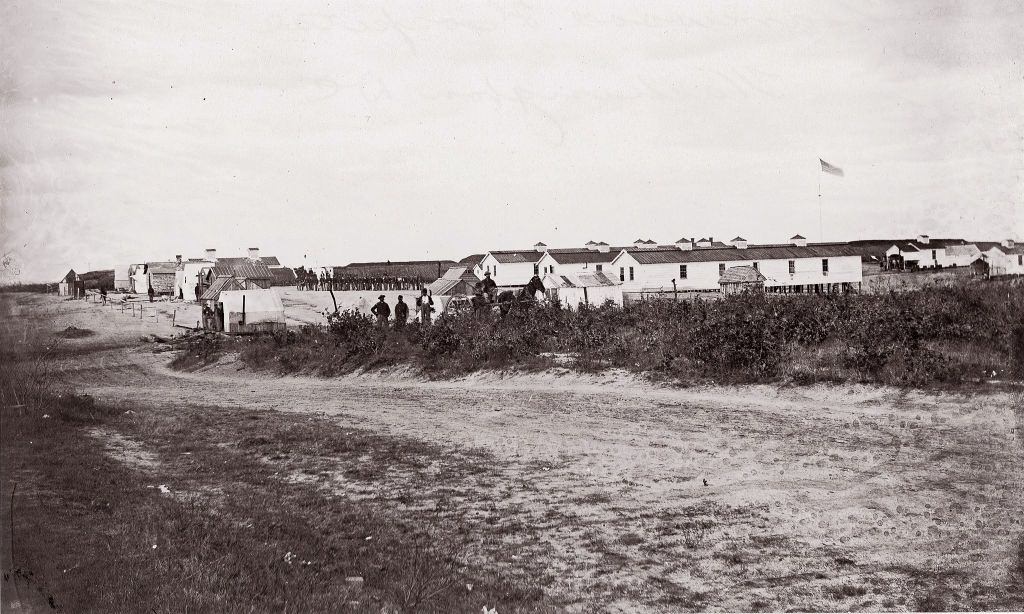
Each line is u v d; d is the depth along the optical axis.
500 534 10.20
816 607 8.05
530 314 30.34
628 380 21.02
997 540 9.53
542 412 18.34
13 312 25.11
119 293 52.25
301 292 52.19
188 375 30.88
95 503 10.62
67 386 24.80
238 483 12.57
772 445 13.86
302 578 8.35
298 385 26.92
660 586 8.61
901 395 16.11
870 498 10.99
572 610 7.98
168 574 8.23
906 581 8.60
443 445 15.34
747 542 9.80
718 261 44.72
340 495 11.88
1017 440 12.90
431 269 51.94
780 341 20.53
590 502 11.41
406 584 8.30
